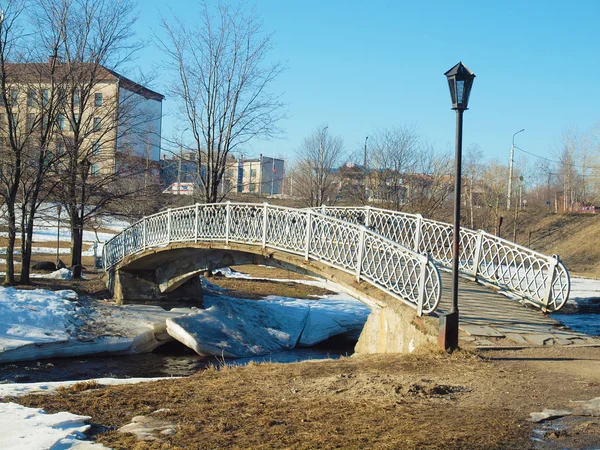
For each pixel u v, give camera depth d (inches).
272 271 1499.8
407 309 445.1
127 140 1165.1
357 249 517.3
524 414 243.8
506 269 563.2
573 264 1798.7
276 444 214.7
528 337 409.7
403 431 223.0
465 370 327.6
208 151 1109.1
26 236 919.0
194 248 739.4
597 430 220.2
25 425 244.1
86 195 1004.6
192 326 735.1
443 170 1502.2
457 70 374.6
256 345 754.8
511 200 2527.1
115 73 1046.4
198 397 294.8
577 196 2711.6
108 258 966.4
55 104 896.9
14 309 712.4
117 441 223.6
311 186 1653.5
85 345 673.0
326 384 309.3
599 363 345.7
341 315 949.8
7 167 885.8
